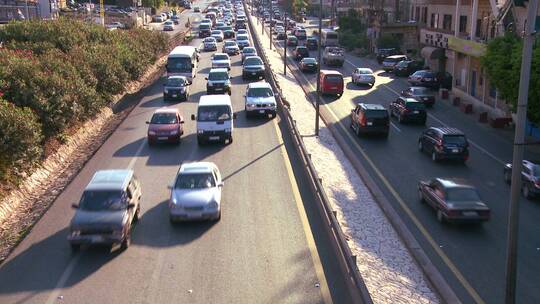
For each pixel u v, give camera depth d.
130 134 31.28
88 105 32.16
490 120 38.06
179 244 17.14
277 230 18.02
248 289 14.30
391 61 62.66
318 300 13.70
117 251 16.70
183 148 28.38
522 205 23.20
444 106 44.81
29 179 22.73
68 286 14.60
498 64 31.50
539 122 29.22
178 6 162.75
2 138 21.59
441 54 56.56
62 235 17.89
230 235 17.70
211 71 44.09
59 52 38.41
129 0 123.75
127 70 46.03
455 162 29.16
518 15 36.91
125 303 13.73
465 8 51.31
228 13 136.12
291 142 29.44
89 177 23.59
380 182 25.45
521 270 17.38
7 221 19.53
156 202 20.78
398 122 38.38
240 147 28.45
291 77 56.38
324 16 150.12
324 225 18.34
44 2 88.00
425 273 16.55
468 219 20.02
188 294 14.12
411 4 78.12
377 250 17.77
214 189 19.20
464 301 15.33
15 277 15.12
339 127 36.22
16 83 26.62
